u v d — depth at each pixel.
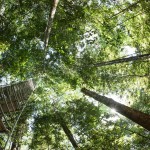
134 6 13.30
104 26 13.67
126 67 18.58
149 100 17.53
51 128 17.95
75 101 19.42
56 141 17.22
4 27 13.52
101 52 18.20
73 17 13.54
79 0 13.46
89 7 13.29
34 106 19.58
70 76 17.61
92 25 14.58
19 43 14.27
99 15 13.50
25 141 17.80
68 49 16.48
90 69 17.23
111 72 18.72
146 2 12.11
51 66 17.14
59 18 13.71
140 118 10.51
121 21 14.26
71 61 16.47
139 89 18.23
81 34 14.82
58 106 20.55
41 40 14.77
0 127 5.88
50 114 19.09
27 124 18.23
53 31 14.45
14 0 13.56
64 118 18.48
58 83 18.56
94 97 15.87
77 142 16.89
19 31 14.05
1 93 8.52
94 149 11.77
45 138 17.34
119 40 14.31
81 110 18.53
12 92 10.17
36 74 17.78
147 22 13.62
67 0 13.33
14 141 16.75
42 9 13.66
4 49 14.66
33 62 16.55
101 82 18.38
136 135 13.41
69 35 14.81
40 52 15.45
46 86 20.16
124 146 11.73
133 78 18.38
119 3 13.70
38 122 18.34
